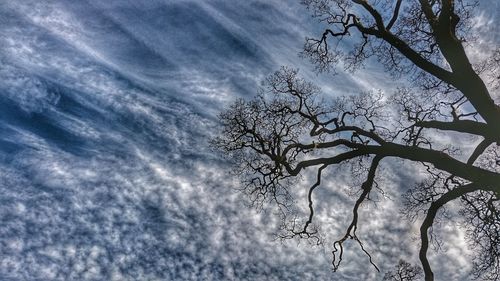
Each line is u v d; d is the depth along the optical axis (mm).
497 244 13016
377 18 12273
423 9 12234
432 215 12016
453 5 11383
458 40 11422
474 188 11555
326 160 12438
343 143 12328
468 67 11430
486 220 12977
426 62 11914
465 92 11617
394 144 12117
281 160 12234
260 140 12375
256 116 12930
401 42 12195
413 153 11852
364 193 12508
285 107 12953
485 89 11500
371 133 12680
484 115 11539
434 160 11664
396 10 12438
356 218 12609
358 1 12336
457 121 12312
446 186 13359
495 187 11195
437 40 11609
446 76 11711
